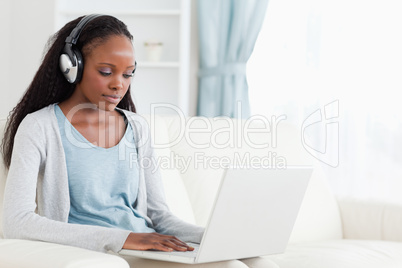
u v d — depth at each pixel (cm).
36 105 174
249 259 162
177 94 442
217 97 433
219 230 141
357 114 427
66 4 448
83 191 170
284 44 433
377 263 213
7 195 155
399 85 422
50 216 167
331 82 428
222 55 432
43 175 167
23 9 431
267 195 149
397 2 421
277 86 434
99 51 165
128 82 171
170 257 143
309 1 429
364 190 429
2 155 174
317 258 212
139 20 443
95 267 126
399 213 267
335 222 279
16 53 434
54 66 173
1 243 140
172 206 229
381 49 424
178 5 443
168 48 443
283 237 165
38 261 127
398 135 423
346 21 427
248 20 425
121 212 175
